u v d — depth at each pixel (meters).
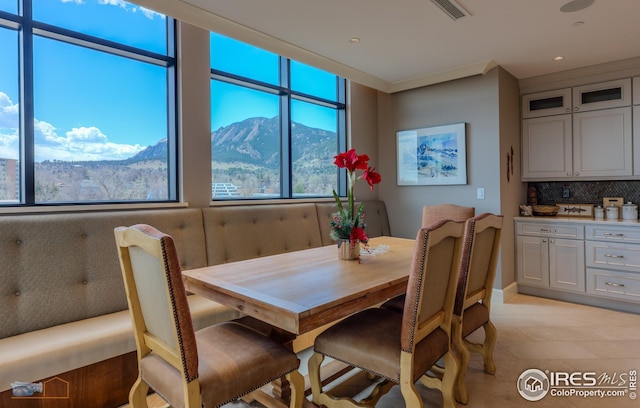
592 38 3.04
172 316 1.26
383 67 3.76
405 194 4.45
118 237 1.46
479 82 3.80
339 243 2.23
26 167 2.24
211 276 1.85
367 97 4.56
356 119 4.41
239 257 2.97
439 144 4.10
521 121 4.19
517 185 4.12
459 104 3.95
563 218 3.85
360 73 3.94
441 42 3.12
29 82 2.25
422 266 1.45
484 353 2.30
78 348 1.77
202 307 2.29
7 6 2.18
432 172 4.16
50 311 2.04
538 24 2.77
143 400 1.57
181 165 2.88
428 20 2.70
